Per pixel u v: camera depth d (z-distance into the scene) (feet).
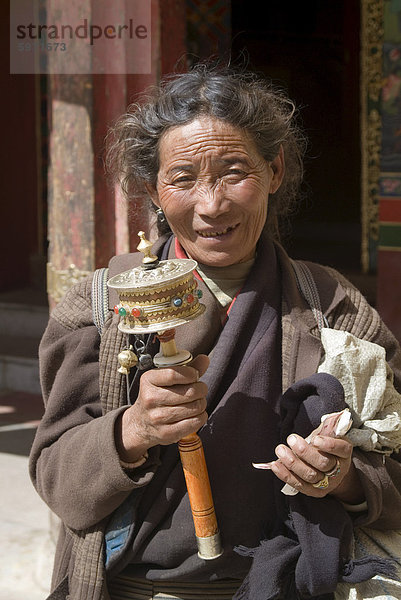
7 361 28.14
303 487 5.34
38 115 35.60
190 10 29.17
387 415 5.82
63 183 14.58
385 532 6.08
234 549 5.71
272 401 5.88
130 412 5.51
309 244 46.55
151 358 5.47
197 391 5.23
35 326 31.53
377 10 34.63
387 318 26.53
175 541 5.80
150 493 5.89
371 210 36.42
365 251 36.86
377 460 5.77
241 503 5.80
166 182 5.73
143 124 5.77
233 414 5.79
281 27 61.41
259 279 6.03
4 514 18.02
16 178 35.70
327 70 61.67
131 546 5.87
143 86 14.15
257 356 5.89
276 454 5.35
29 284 36.17
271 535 5.83
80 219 14.48
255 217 5.74
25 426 24.14
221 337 5.92
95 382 6.06
